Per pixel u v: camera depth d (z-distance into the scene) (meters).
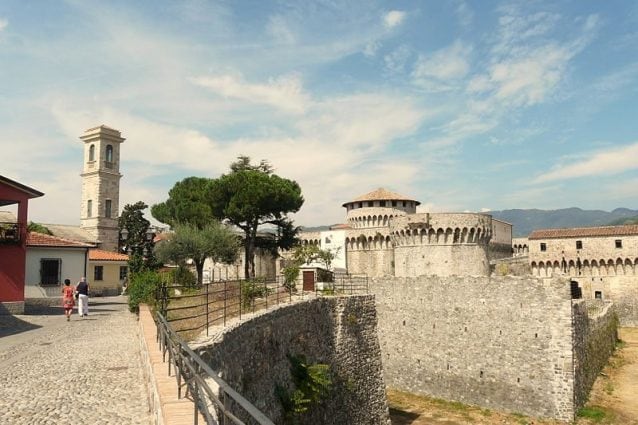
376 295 49.88
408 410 41.53
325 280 46.38
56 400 13.35
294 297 33.00
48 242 46.72
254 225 63.78
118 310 41.50
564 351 38.53
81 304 35.44
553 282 39.66
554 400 38.38
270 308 24.97
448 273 71.06
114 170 90.06
